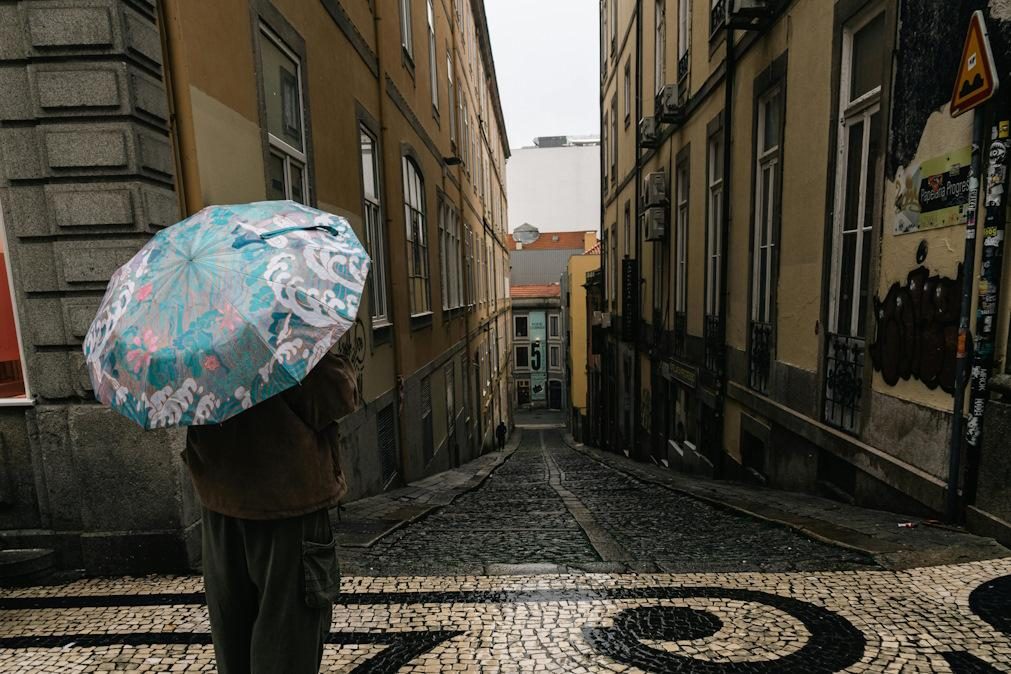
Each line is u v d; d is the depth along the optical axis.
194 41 3.26
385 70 7.46
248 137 3.90
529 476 9.88
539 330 45.47
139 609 2.65
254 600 1.62
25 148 2.84
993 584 2.58
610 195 16.77
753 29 5.93
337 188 5.68
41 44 2.76
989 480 3.04
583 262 25.98
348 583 2.94
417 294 9.07
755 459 6.49
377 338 6.63
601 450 17.98
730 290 6.99
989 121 2.93
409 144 8.71
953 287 3.22
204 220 1.52
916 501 3.60
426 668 2.12
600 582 2.88
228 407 1.27
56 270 2.91
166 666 2.18
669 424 10.37
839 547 3.31
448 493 6.79
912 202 3.57
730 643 2.24
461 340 13.93
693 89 8.45
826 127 4.64
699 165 8.27
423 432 9.07
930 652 2.11
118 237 2.91
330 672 2.10
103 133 2.83
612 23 16.08
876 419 4.01
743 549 3.52
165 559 3.04
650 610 2.54
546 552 3.70
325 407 1.53
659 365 10.85
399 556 3.63
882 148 3.87
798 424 5.14
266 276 1.35
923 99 3.44
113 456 2.99
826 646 2.18
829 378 4.66
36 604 2.72
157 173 3.00
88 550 3.03
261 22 4.10
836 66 4.44
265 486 1.48
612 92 16.19
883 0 3.90
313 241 1.48
